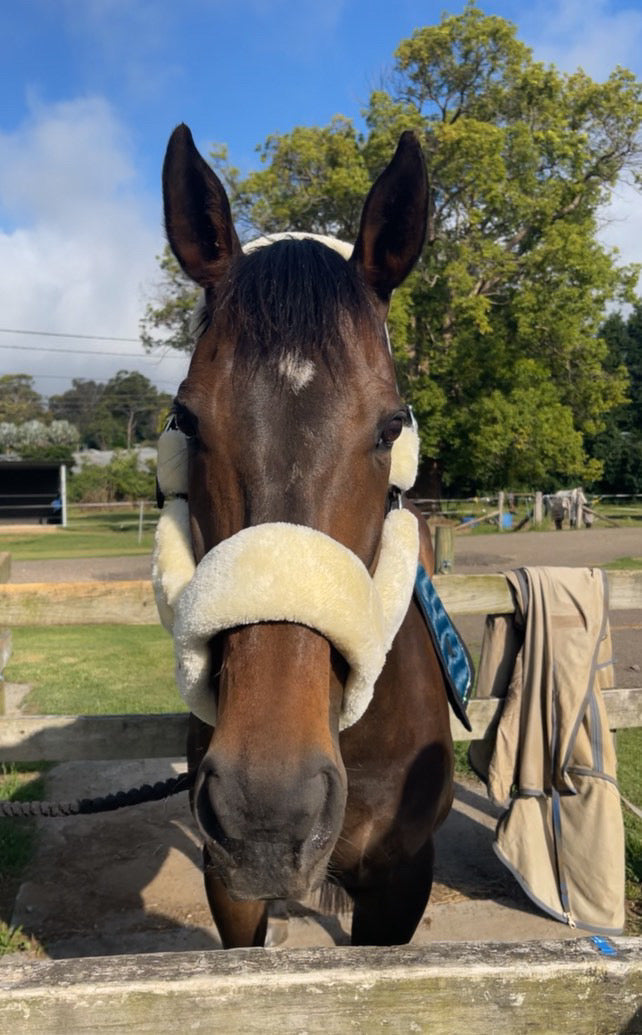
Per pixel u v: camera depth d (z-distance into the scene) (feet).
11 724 10.05
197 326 5.82
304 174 71.72
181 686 4.33
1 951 9.37
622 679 19.21
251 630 4.10
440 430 68.85
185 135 5.51
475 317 64.75
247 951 3.38
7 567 13.29
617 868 9.76
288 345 4.59
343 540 4.53
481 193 66.39
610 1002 3.26
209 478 4.65
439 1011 3.23
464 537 57.93
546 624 9.95
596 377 72.54
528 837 10.12
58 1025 3.11
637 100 71.61
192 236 5.65
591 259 67.10
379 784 5.96
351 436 4.58
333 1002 3.19
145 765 15.84
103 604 10.89
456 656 7.39
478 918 10.05
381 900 6.36
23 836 12.41
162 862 11.75
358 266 5.65
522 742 10.04
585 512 67.00
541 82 70.69
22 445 165.17
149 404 256.93
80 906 10.51
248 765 3.75
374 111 68.18
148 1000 3.14
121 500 133.28
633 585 10.81
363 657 4.24
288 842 3.74
